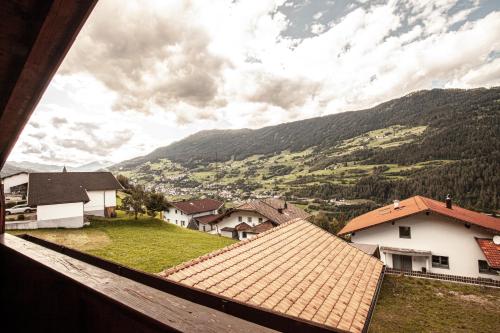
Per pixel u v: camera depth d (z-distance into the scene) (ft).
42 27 3.63
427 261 70.44
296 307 20.39
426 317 43.32
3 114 5.32
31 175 116.06
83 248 79.05
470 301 49.60
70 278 3.52
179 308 2.56
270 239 33.01
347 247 38.52
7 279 5.90
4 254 6.15
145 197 129.29
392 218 73.87
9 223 94.58
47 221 100.53
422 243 72.38
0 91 4.89
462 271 68.08
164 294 2.98
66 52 4.26
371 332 38.68
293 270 26.61
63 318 3.91
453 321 42.14
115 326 2.95
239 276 23.02
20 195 153.28
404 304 48.11
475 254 67.36
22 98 5.05
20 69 4.42
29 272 4.97
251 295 20.49
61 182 117.60
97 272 3.83
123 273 6.20
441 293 53.26
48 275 4.31
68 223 104.06
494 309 46.32
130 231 107.24
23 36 3.90
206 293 4.95
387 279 61.05
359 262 34.35
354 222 94.89
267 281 23.22
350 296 24.63
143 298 2.81
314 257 31.37
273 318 3.80
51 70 4.59
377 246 75.72
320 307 21.33
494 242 61.93
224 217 145.18
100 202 127.85
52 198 104.37
